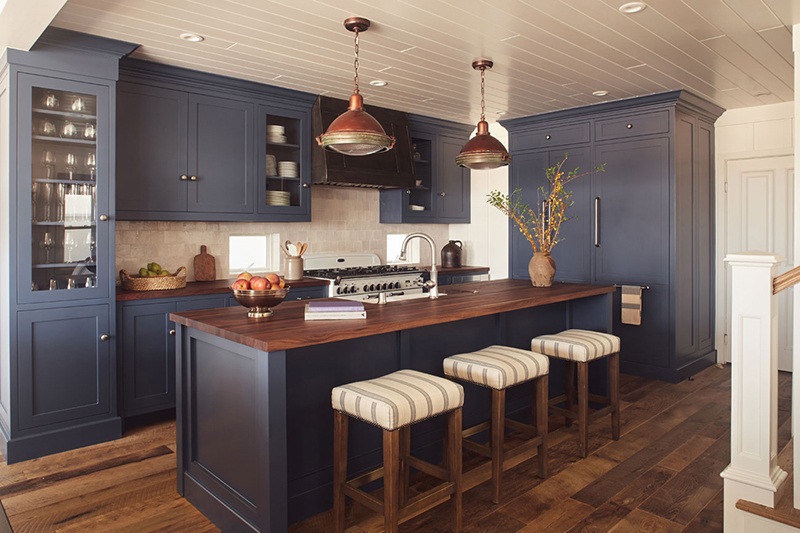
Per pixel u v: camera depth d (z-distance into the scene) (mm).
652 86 4332
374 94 4570
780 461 2475
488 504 2535
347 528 2355
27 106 3000
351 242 5500
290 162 4520
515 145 5656
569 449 3193
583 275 5168
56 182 3119
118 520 2420
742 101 4781
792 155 4758
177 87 3838
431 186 5734
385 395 2053
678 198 4613
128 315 3473
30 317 3066
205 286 3955
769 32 3180
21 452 3041
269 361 1993
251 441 2154
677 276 4625
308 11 2852
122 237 3975
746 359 2193
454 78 4090
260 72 3906
